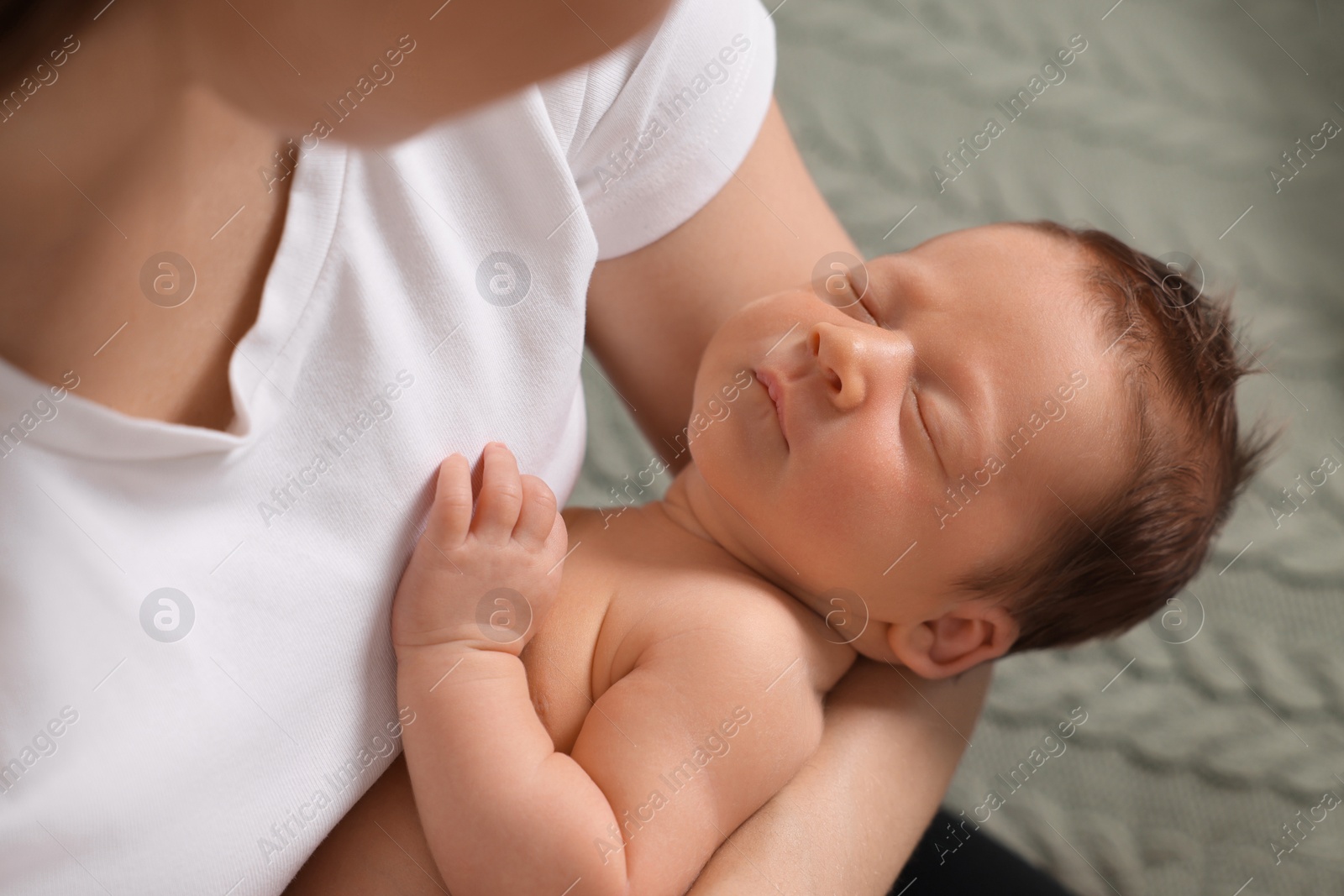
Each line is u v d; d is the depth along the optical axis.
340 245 0.53
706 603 0.74
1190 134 1.63
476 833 0.62
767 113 0.82
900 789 0.75
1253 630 1.32
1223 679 1.29
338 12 0.40
